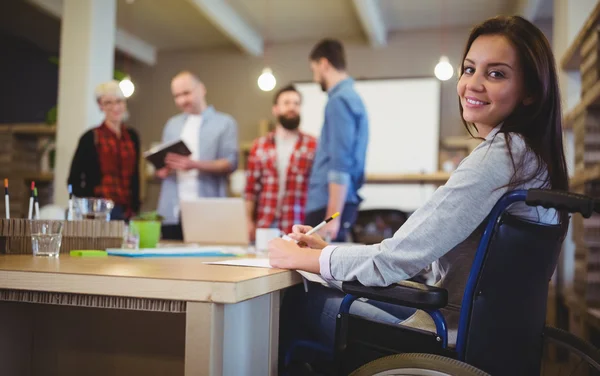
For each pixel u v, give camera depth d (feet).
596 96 8.11
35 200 5.56
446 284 4.05
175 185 12.07
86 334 4.74
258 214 11.84
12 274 3.76
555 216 3.98
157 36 23.03
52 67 24.97
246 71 23.61
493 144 3.74
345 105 9.70
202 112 12.59
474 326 3.51
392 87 21.68
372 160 21.54
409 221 3.83
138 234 6.79
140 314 4.60
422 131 21.24
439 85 21.34
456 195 3.64
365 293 3.88
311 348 5.40
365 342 3.99
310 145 11.75
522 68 3.93
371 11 18.42
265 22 21.38
